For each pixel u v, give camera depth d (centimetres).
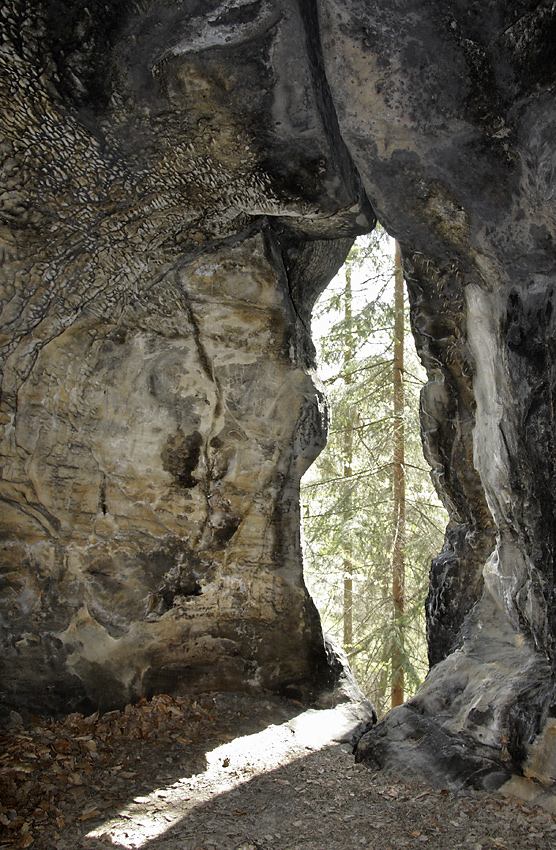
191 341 466
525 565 411
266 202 426
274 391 496
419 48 339
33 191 359
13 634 410
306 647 521
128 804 327
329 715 487
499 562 447
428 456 534
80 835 292
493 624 452
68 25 315
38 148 346
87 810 314
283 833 309
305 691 512
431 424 522
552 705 331
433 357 497
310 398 511
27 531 420
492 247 389
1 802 309
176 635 478
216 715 458
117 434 452
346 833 309
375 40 344
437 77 344
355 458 1041
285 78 361
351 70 355
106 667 441
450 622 519
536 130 318
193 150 385
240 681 497
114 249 410
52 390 419
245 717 463
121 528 459
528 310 373
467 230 400
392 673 895
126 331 442
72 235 385
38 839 285
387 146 377
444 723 391
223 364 479
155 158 381
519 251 369
